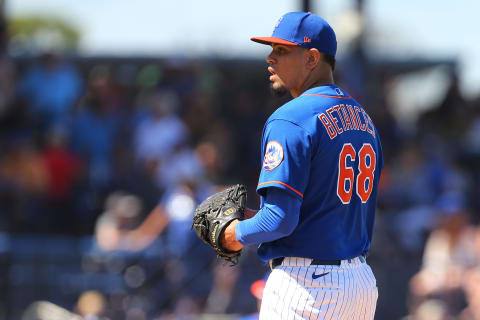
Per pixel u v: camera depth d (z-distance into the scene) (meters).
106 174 34.53
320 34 11.62
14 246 27.59
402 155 36.94
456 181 36.06
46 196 32.84
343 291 11.34
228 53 42.19
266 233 10.95
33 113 36.28
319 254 11.30
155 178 33.81
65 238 29.69
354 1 38.25
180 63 40.38
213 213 11.70
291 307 11.34
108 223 28.19
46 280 27.52
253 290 17.64
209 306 26.89
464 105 42.75
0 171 32.75
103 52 42.22
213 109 39.50
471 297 26.02
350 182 11.45
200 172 32.88
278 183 10.80
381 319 27.03
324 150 11.12
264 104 40.50
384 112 40.75
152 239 27.91
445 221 27.03
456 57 46.47
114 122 36.53
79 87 38.19
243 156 37.72
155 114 35.28
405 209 34.22
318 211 11.26
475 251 26.86
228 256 11.76
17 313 27.17
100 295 26.25
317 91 11.55
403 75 49.00
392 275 27.34
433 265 26.61
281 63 11.76
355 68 37.50
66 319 25.72
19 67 39.84
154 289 27.33
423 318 26.09
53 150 33.62
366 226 12.20
